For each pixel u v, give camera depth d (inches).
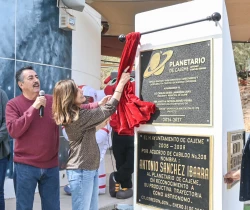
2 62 229.0
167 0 366.6
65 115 127.5
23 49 241.4
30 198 138.6
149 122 134.7
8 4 232.7
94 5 383.6
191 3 122.6
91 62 314.7
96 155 135.8
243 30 462.6
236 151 125.6
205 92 118.8
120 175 221.3
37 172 138.3
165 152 129.7
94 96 223.9
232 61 124.2
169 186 128.6
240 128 131.0
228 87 120.3
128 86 136.9
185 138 124.0
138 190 137.9
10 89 233.1
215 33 116.4
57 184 144.6
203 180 119.0
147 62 135.6
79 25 291.7
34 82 143.2
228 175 115.2
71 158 134.4
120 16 423.5
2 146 167.9
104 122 139.1
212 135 117.0
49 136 140.6
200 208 119.6
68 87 128.0
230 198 121.8
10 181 229.3
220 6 115.4
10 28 233.8
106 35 494.0
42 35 253.9
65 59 274.4
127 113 134.6
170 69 128.6
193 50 122.1
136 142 138.6
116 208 201.3
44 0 254.8
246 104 633.6
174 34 127.3
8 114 139.3
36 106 134.7
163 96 130.6
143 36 136.6
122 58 134.9
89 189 133.7
